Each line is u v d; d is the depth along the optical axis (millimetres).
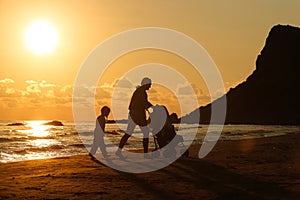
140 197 7785
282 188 8672
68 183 9312
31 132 46656
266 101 128875
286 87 129500
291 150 17797
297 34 136625
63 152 19922
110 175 10508
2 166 12492
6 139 30891
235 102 135000
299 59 133375
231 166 12234
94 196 7871
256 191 8352
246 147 19516
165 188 8695
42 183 9305
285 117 121625
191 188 8695
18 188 8680
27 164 13023
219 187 8812
